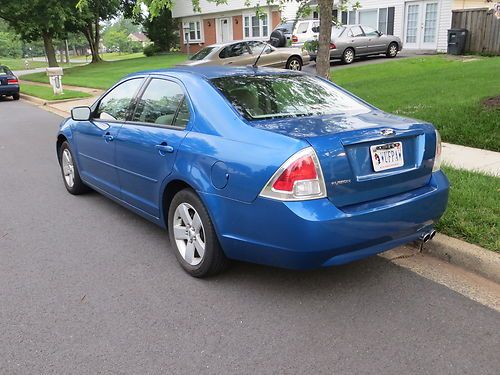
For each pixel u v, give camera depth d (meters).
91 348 3.17
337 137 3.33
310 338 3.22
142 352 3.12
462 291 3.77
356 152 3.40
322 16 7.46
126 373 2.92
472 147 7.41
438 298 3.68
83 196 6.55
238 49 16.78
